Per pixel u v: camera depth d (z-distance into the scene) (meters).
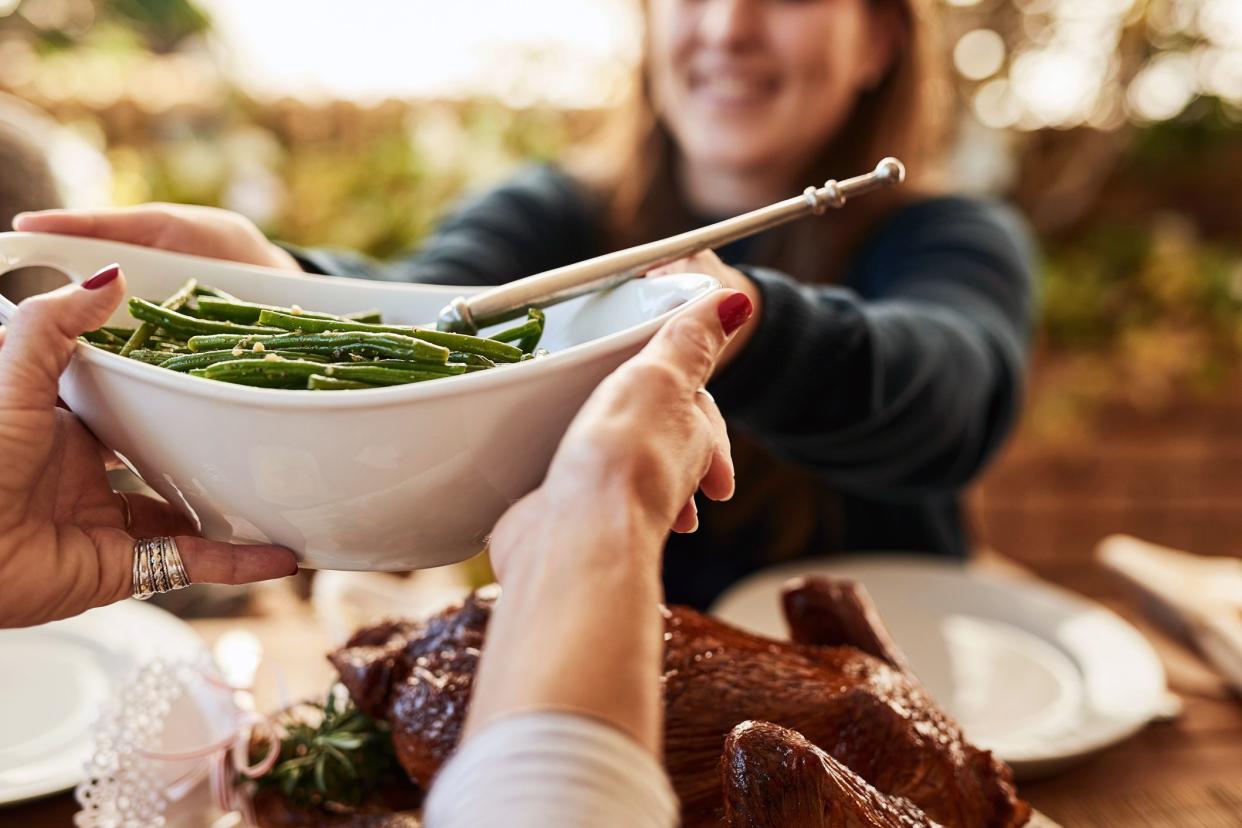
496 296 0.57
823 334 0.91
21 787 0.75
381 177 3.44
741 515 1.53
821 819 0.50
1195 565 1.28
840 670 0.69
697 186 1.77
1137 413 3.21
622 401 0.40
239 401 0.43
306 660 1.00
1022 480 3.22
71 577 0.51
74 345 0.48
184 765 0.70
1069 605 1.18
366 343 0.50
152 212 0.75
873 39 1.58
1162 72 3.62
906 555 1.63
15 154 1.41
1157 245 3.48
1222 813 0.85
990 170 3.43
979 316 1.30
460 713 0.65
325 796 0.72
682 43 1.54
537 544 0.37
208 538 0.53
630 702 0.34
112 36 3.82
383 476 0.45
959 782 0.64
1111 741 0.88
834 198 0.57
